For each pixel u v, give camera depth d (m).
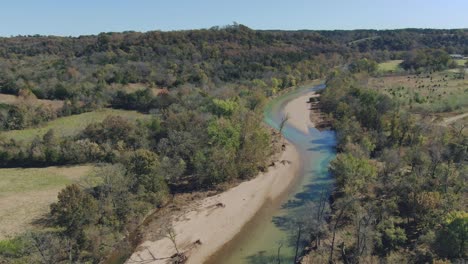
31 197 61.22
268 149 85.00
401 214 52.06
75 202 49.88
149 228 56.25
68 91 111.00
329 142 95.44
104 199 54.94
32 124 91.75
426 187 53.88
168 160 68.88
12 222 53.75
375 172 62.03
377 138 81.00
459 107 99.62
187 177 72.25
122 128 80.94
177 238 53.84
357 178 60.62
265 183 71.06
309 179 73.44
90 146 76.81
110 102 112.62
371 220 47.62
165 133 82.25
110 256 49.88
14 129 89.75
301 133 103.56
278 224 57.62
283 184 71.12
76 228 49.50
